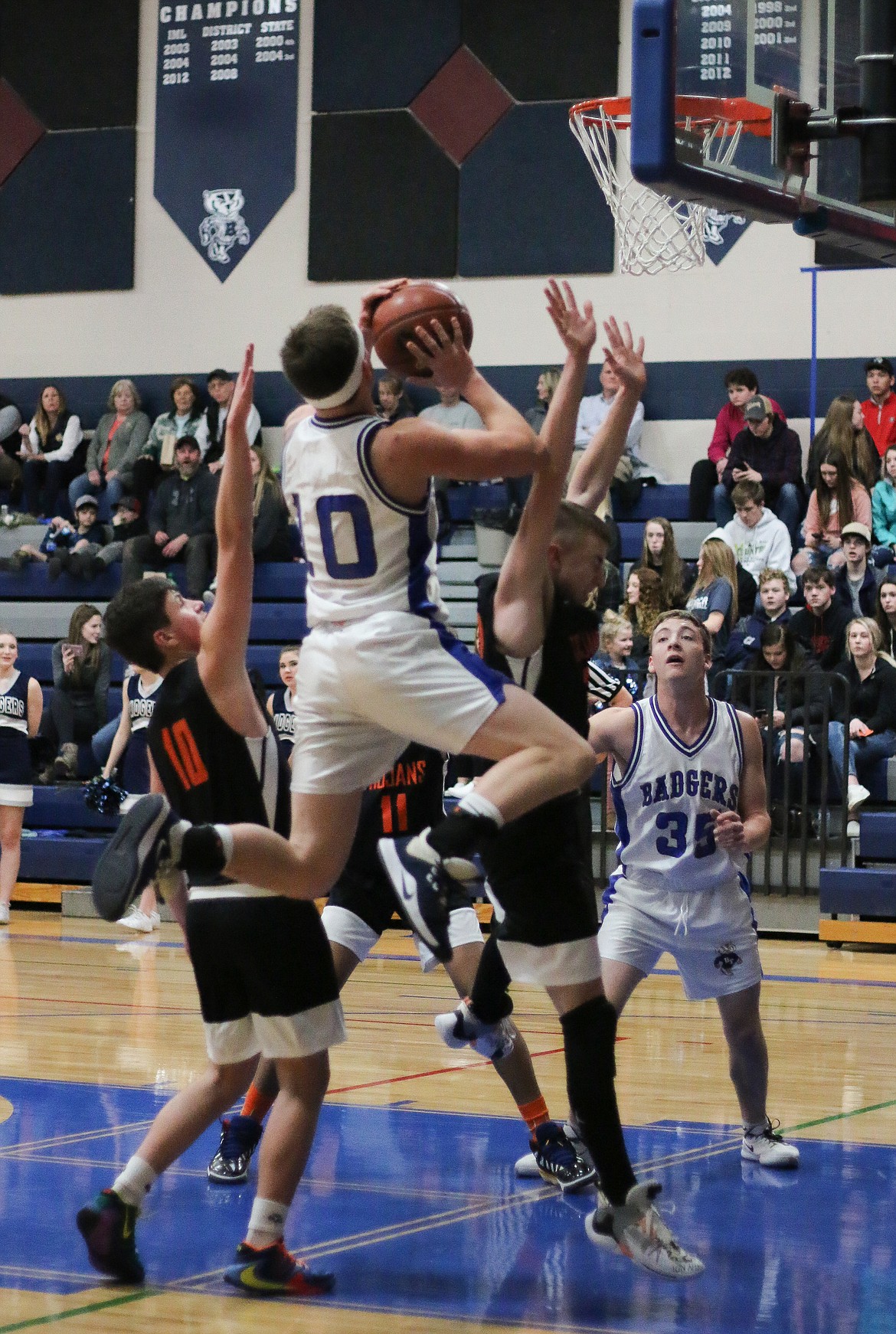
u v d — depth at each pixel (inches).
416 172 746.2
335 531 164.1
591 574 192.9
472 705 159.8
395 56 748.6
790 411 698.2
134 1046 317.1
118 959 473.7
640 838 229.0
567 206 726.5
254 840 159.9
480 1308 159.6
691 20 223.5
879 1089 283.1
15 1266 171.5
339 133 757.3
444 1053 320.2
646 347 714.8
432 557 170.2
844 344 693.9
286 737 528.4
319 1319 155.6
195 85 776.3
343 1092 278.1
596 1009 177.0
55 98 794.8
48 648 695.1
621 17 721.0
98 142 789.2
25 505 773.3
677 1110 263.1
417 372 172.6
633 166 219.1
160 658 182.5
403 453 161.2
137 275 784.9
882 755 548.4
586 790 233.0
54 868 615.8
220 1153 216.1
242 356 768.9
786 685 547.2
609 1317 156.6
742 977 226.1
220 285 772.6
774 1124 245.8
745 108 233.8
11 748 582.6
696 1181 215.3
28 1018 353.4
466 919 230.1
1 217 802.2
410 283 171.0
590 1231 174.6
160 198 781.9
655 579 583.8
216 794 176.2
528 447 164.2
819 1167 223.6
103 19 788.6
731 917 226.7
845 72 240.8
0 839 588.7
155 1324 152.5
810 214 243.4
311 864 166.1
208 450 719.1
